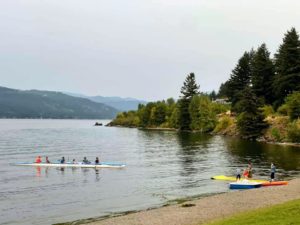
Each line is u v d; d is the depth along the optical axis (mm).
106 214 35469
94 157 83312
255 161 70250
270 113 122375
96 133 176875
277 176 54469
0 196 43688
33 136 155875
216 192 44656
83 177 56875
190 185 49094
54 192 45812
